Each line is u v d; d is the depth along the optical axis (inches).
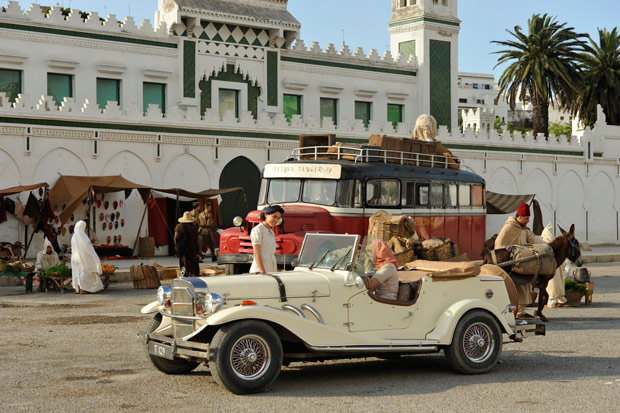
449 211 738.8
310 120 1362.0
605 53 1984.5
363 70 1620.3
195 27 1412.4
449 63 1716.3
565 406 315.0
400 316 379.9
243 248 639.8
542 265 540.7
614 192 1764.3
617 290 823.1
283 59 1523.1
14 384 356.2
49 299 700.7
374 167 664.4
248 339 337.7
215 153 1263.5
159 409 311.3
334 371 393.7
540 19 1851.6
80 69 1325.0
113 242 1162.0
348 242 382.3
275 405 317.7
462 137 1519.4
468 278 394.9
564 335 510.0
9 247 944.3
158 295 371.6
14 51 1258.6
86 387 350.6
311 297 360.8
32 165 1101.7
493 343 388.5
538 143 1630.2
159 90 1409.9
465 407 314.0
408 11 1700.3
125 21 1362.0
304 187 660.7
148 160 1200.2
